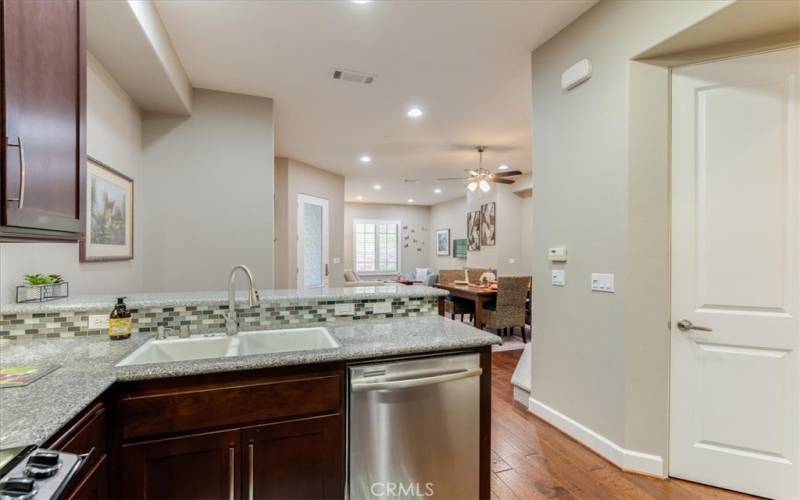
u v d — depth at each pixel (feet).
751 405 6.40
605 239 7.41
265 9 7.70
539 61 9.27
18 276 5.83
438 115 13.84
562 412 8.52
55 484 2.49
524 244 26.37
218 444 4.48
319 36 8.70
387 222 38.86
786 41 6.16
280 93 11.75
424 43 9.06
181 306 6.22
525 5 7.65
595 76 7.64
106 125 8.43
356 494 5.10
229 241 11.48
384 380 5.18
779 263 6.24
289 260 19.93
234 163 11.59
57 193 4.01
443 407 5.53
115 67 8.25
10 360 4.67
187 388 4.41
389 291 7.62
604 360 7.43
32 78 3.57
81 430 3.51
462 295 18.28
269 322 6.66
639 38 6.73
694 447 6.72
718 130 6.57
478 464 5.76
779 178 6.23
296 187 20.67
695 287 6.73
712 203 6.62
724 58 6.50
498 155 19.58
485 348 5.91
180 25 8.21
